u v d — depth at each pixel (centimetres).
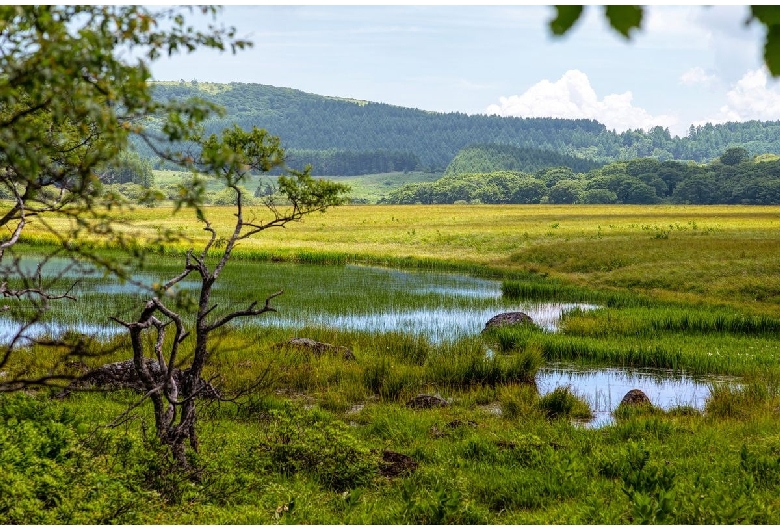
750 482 1038
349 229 9100
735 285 4166
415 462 1250
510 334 2614
